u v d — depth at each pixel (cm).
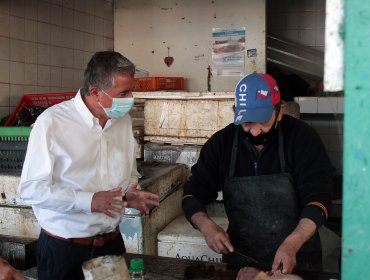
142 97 322
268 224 173
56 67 379
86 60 415
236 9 410
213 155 182
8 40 330
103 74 153
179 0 426
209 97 305
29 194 150
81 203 149
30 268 204
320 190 160
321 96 418
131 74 157
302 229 149
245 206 175
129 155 181
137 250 245
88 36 416
